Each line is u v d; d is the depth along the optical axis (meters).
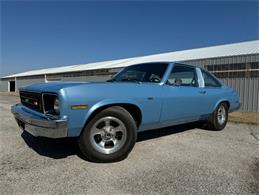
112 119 3.38
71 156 3.60
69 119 3.04
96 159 3.33
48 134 3.04
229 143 4.55
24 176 2.88
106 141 3.39
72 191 2.54
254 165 3.39
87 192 2.52
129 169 3.15
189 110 4.58
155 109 3.87
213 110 5.38
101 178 2.86
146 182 2.78
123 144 3.43
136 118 3.79
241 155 3.83
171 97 4.12
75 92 3.09
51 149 3.93
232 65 11.70
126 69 4.97
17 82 40.66
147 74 4.43
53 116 3.12
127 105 3.57
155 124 3.98
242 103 11.35
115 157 3.38
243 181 2.86
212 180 2.87
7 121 6.70
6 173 2.96
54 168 3.14
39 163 3.31
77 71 24.08
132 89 3.59
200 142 4.57
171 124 4.36
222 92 5.61
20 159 3.46
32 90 3.56
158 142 4.49
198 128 5.86
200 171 3.13
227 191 2.61
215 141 4.68
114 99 3.35
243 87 11.33
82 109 3.11
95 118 3.27
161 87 4.02
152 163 3.38
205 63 12.76
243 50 12.85
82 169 3.12
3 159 3.46
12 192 2.49
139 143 4.39
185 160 3.53
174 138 4.83
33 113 3.46
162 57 17.95
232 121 7.37
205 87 5.17
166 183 2.77
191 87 4.72
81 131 3.22
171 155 3.74
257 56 10.88
